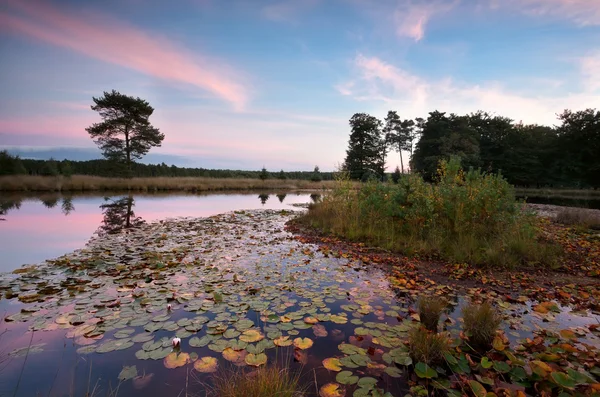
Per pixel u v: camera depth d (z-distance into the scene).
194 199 19.67
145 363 2.44
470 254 5.81
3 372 2.31
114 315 3.26
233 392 1.99
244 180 33.59
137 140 29.20
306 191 31.33
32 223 9.43
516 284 4.56
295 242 7.38
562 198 26.70
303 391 2.10
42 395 2.06
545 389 2.09
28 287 4.05
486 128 43.47
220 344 2.69
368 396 2.06
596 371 2.27
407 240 6.83
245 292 4.02
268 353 2.61
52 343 2.71
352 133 52.31
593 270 5.22
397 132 56.16
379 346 2.73
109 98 26.67
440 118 43.84
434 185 7.99
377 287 4.36
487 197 6.65
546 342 2.86
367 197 8.85
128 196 20.12
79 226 9.02
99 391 2.11
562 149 41.16
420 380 2.26
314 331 3.00
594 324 3.18
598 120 37.28
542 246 6.01
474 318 2.85
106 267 5.06
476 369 2.36
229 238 7.70
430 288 4.30
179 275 4.70
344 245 7.05
